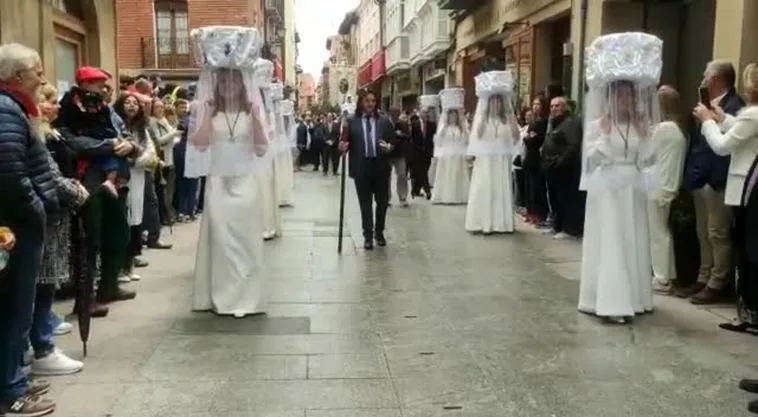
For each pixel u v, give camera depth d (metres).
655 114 6.12
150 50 25.36
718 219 6.39
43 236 4.20
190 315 6.20
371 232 9.38
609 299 6.07
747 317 5.76
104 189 5.98
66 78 10.50
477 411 4.30
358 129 9.23
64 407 4.30
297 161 26.05
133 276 7.43
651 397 4.51
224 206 6.14
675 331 5.82
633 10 11.31
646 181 6.14
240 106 6.11
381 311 6.39
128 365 4.99
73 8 10.73
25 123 4.06
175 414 4.22
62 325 5.64
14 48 4.09
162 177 9.80
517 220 11.91
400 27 36.31
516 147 10.66
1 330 4.15
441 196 14.37
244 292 6.19
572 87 12.72
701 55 10.38
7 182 3.95
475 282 7.52
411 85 36.00
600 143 6.05
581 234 10.09
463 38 23.86
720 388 4.65
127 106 7.30
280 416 4.21
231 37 6.00
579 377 4.84
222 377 4.79
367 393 4.55
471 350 5.36
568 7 13.15
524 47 16.22
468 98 23.41
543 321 6.11
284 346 5.41
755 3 7.09
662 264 6.95
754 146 5.60
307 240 10.02
